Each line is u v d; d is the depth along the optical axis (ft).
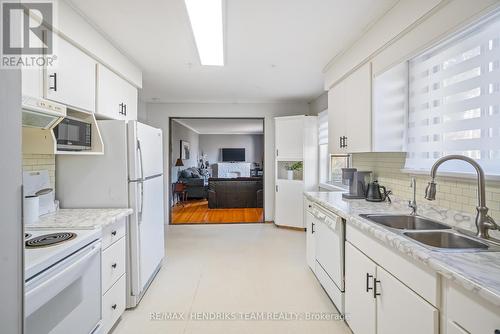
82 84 6.60
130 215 7.26
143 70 10.47
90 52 6.76
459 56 5.55
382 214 6.16
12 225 2.54
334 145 9.71
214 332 6.25
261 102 16.53
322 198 8.68
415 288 3.88
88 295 4.90
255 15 6.47
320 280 8.21
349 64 8.34
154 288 8.31
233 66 10.06
